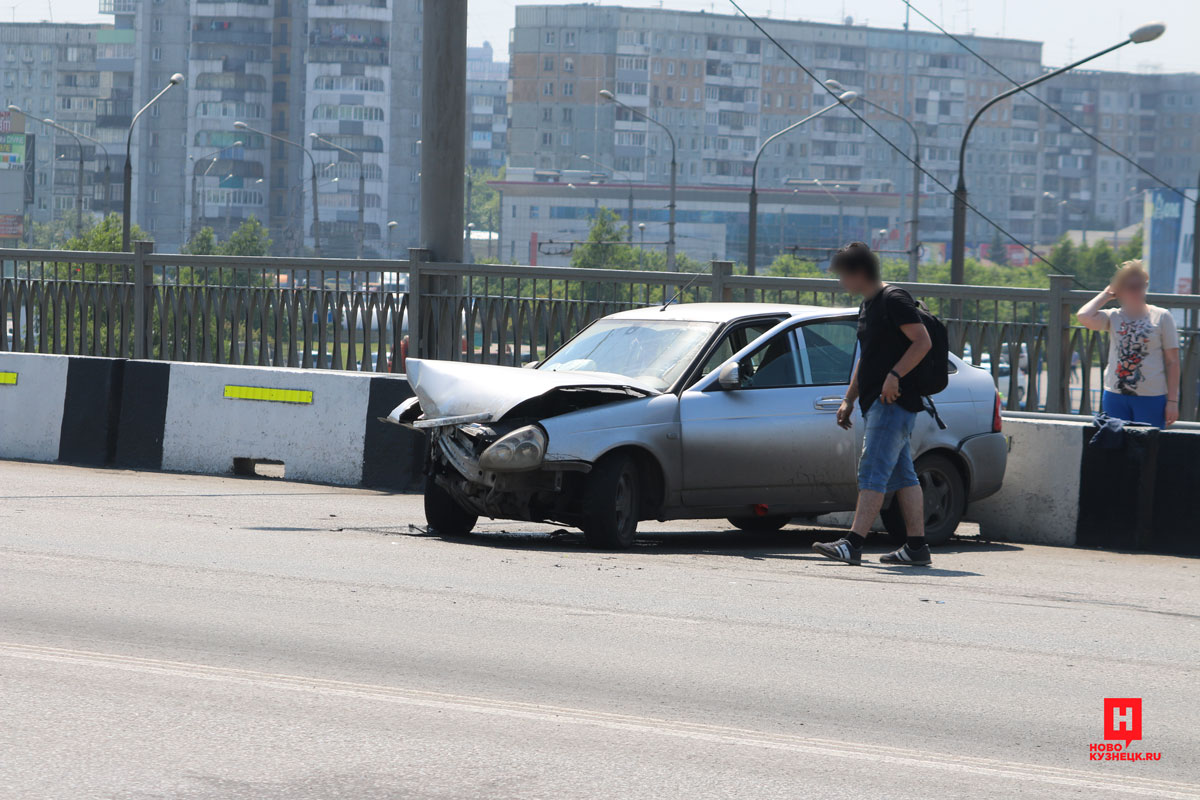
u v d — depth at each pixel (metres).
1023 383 24.14
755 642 12.69
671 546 19.48
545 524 21.39
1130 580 17.55
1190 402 23.00
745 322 19.59
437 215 28.14
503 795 8.31
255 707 10.03
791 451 19.03
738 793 8.50
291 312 29.19
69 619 12.66
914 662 12.15
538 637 12.56
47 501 21.27
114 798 8.09
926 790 8.72
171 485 24.36
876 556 18.98
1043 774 9.16
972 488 20.27
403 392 25.14
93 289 31.16
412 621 13.05
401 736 9.45
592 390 18.05
